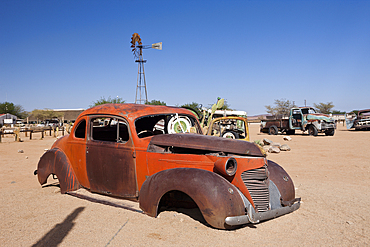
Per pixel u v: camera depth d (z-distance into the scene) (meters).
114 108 4.49
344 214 4.21
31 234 3.39
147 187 3.68
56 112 67.25
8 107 71.25
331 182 6.39
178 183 3.35
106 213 4.05
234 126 14.49
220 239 3.17
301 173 7.47
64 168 5.04
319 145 14.36
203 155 3.66
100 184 4.55
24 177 6.96
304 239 3.28
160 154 3.89
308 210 4.39
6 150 12.56
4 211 4.25
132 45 26.62
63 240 3.20
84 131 5.30
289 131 24.14
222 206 3.13
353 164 8.69
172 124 4.82
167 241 3.12
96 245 3.07
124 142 4.30
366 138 17.75
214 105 10.14
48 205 4.50
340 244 3.17
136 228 3.46
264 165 3.62
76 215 4.00
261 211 3.51
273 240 3.22
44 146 14.38
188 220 3.64
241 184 3.48
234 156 3.55
